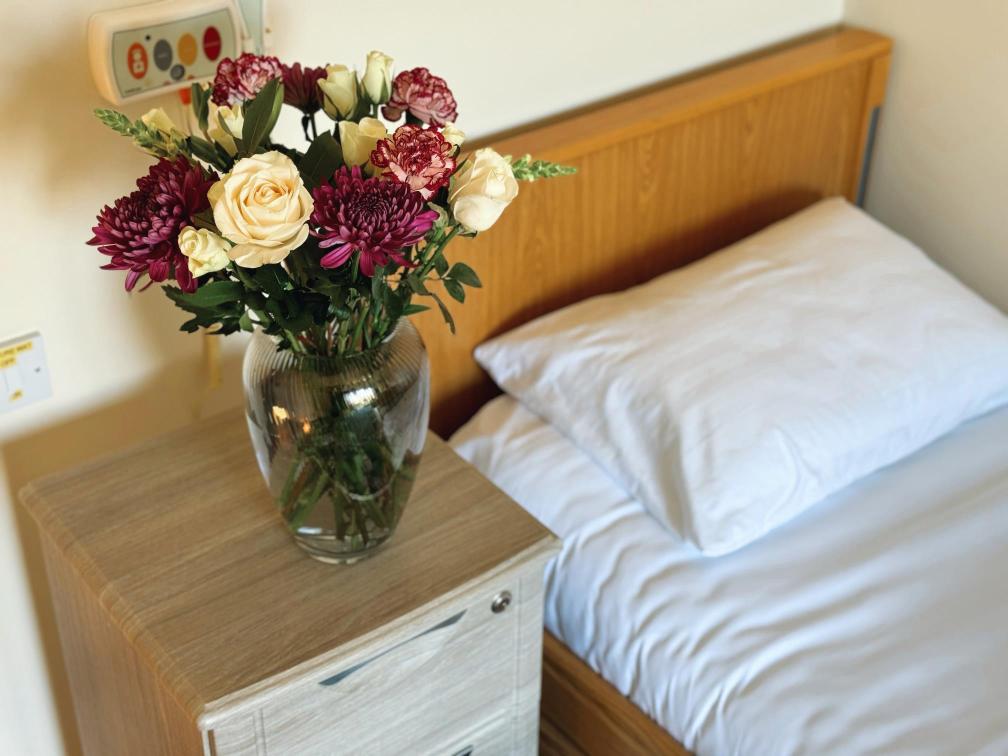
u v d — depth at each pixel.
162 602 1.12
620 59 1.72
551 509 1.46
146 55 1.20
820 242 1.71
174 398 1.44
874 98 2.00
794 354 1.51
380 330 1.07
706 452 1.39
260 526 1.22
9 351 1.27
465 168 0.98
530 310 1.70
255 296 0.97
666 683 1.32
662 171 1.74
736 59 1.90
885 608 1.34
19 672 1.47
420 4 1.44
